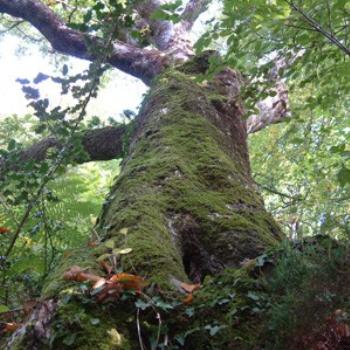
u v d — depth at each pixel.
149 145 3.61
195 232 2.62
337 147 2.66
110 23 3.86
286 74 3.66
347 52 2.83
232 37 3.13
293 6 2.76
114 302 1.79
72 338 1.63
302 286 1.70
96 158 5.91
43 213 3.38
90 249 2.24
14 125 6.18
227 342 1.74
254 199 3.10
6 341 1.83
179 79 4.64
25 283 3.04
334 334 1.64
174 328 1.80
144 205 2.62
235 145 4.14
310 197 6.70
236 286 1.90
